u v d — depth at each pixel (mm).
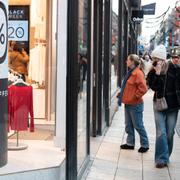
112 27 12750
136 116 8602
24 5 8406
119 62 17562
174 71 7309
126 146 8859
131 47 29797
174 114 7492
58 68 6738
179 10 38312
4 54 5422
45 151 6555
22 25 8445
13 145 6766
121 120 12734
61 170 5934
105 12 11156
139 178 6891
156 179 6855
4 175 5246
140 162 7863
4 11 5406
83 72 6848
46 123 8117
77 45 5855
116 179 6781
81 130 6770
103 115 10547
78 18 5938
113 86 13805
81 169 6684
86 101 7301
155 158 7605
